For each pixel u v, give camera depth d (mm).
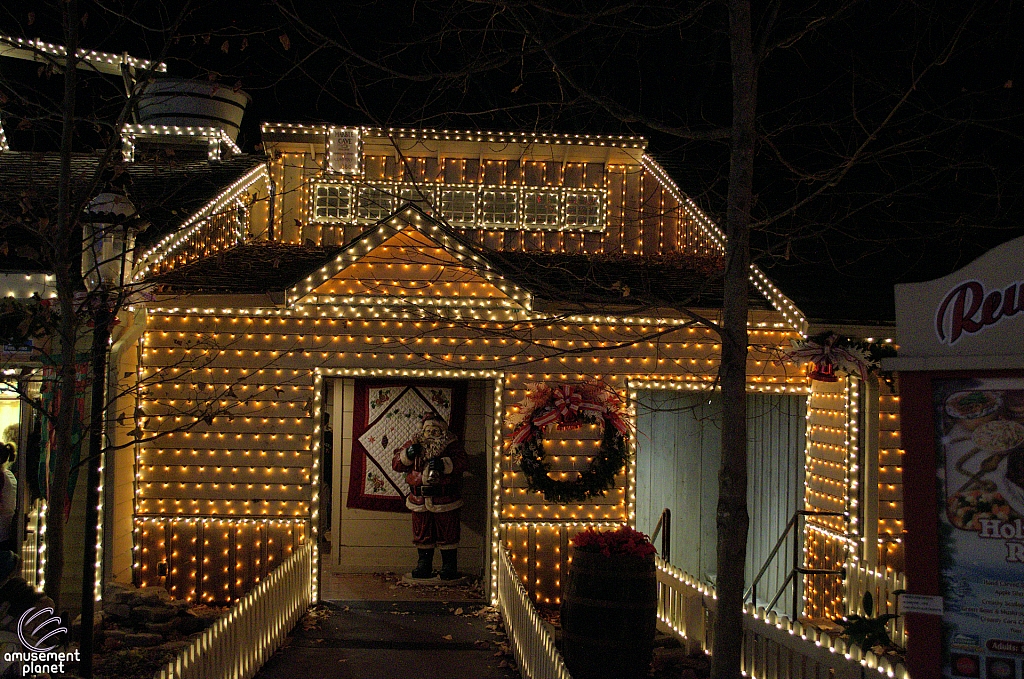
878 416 11102
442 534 12523
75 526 9961
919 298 5852
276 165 15531
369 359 11570
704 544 14602
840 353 10289
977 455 5523
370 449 13141
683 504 15250
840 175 6832
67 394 7121
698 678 8711
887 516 11305
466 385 13250
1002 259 5602
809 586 12203
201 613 10844
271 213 15383
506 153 15734
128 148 16016
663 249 15953
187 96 16406
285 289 11195
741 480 6242
